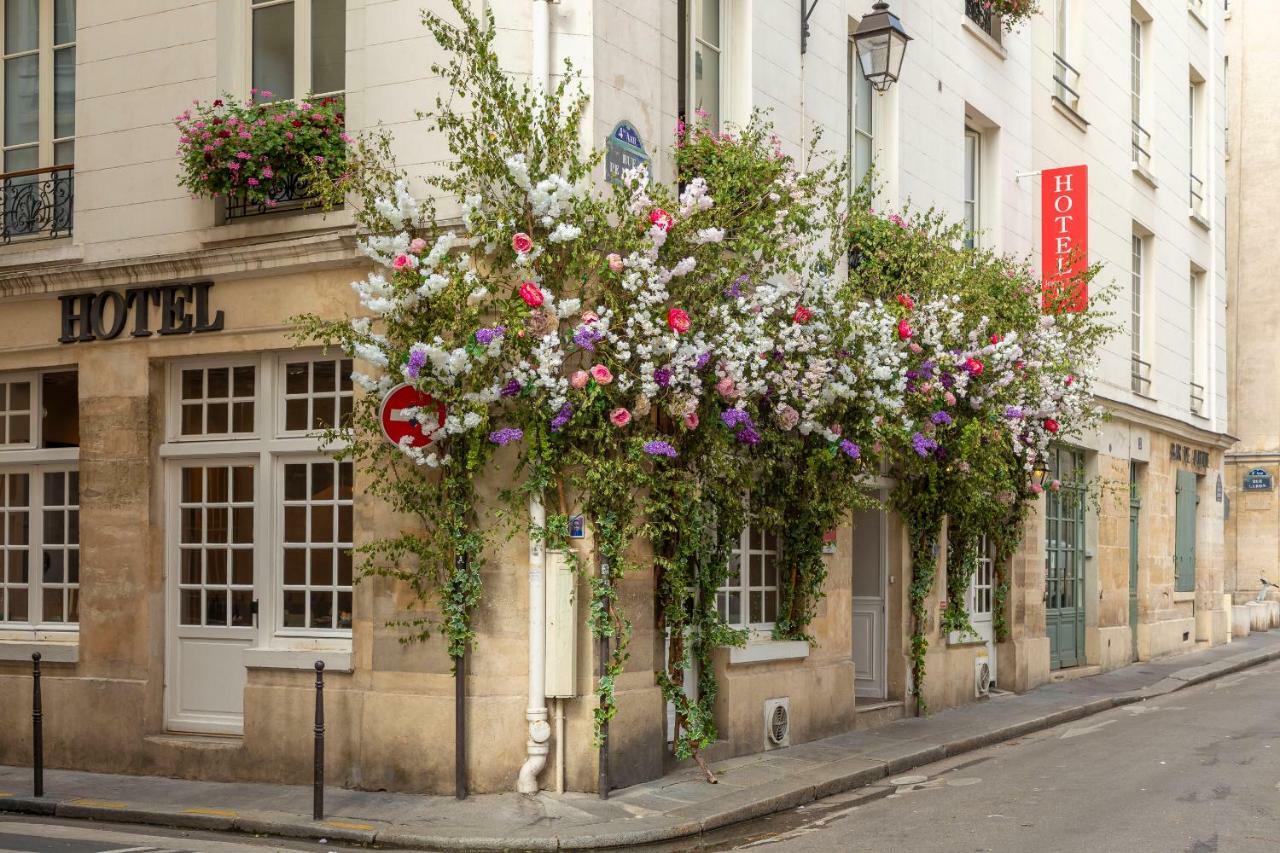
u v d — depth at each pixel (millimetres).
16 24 12930
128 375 11914
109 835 9477
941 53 16750
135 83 12047
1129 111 23234
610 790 10523
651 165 11383
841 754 12586
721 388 10695
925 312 13781
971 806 10477
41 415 12586
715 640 11797
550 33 10664
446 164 10609
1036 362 15508
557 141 10250
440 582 10430
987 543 17969
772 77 13266
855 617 15602
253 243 11336
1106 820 9688
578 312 10398
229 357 11727
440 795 10375
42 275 12133
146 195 11914
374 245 10102
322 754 9680
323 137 11227
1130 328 22984
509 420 10336
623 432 10547
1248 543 33219
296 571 11383
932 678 15844
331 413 11320
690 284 10695
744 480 11578
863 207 12820
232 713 11594
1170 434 24875
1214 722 15281
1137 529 23797
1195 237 26719
